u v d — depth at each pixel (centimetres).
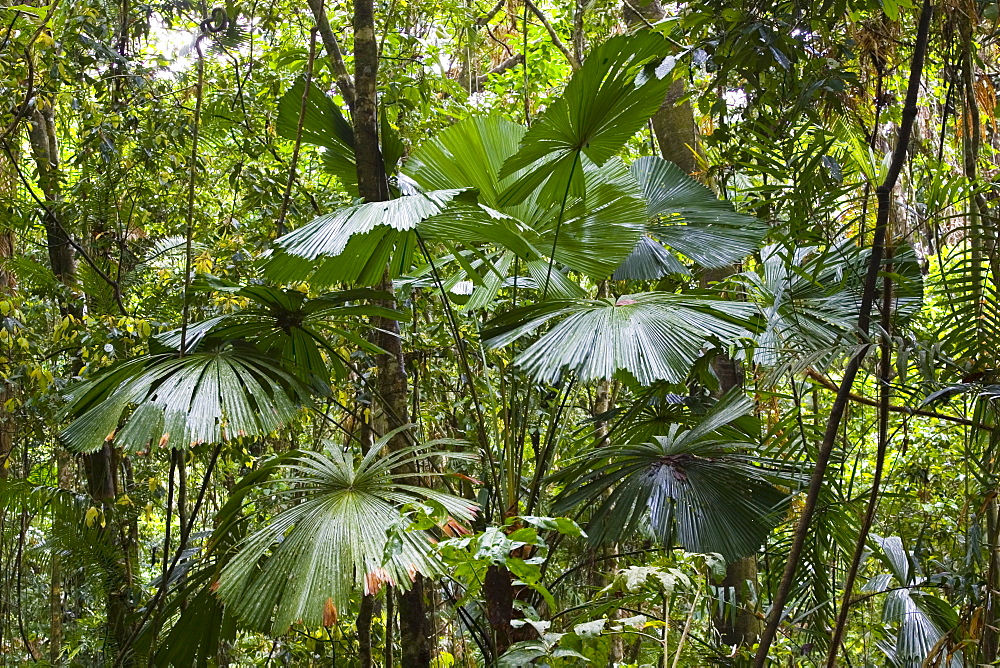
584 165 338
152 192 443
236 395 275
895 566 303
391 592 364
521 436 321
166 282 425
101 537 362
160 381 283
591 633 201
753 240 346
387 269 345
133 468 457
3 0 386
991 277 250
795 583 292
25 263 391
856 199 245
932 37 307
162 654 292
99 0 414
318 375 339
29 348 408
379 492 262
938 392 218
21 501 356
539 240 337
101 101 444
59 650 561
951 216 244
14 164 400
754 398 309
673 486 295
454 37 535
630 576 209
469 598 241
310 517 255
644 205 335
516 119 629
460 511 259
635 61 269
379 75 458
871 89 361
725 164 340
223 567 272
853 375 228
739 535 283
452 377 481
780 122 280
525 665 218
